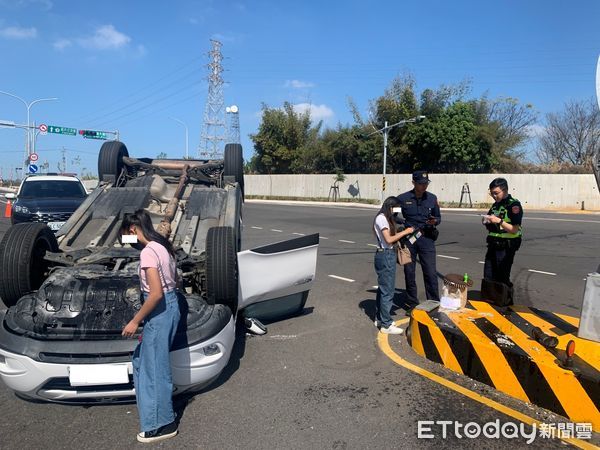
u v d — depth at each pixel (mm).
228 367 4789
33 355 3535
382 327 5797
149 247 3424
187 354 3717
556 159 48062
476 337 4551
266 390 4270
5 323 3852
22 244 4539
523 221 21672
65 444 3424
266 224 19281
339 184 42375
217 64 58781
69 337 3688
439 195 36062
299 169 49469
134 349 3600
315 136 50281
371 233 16094
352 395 4172
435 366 4793
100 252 4820
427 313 5383
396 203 5570
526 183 33281
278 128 49938
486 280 5875
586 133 46312
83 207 6062
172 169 7570
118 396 3693
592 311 4426
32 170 38781
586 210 31234
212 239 4609
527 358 4027
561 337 4570
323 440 3467
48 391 3584
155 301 3324
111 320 3797
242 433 3564
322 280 8844
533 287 8328
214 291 4523
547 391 3879
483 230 16922
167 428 3512
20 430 3607
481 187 34500
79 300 3902
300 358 5016
